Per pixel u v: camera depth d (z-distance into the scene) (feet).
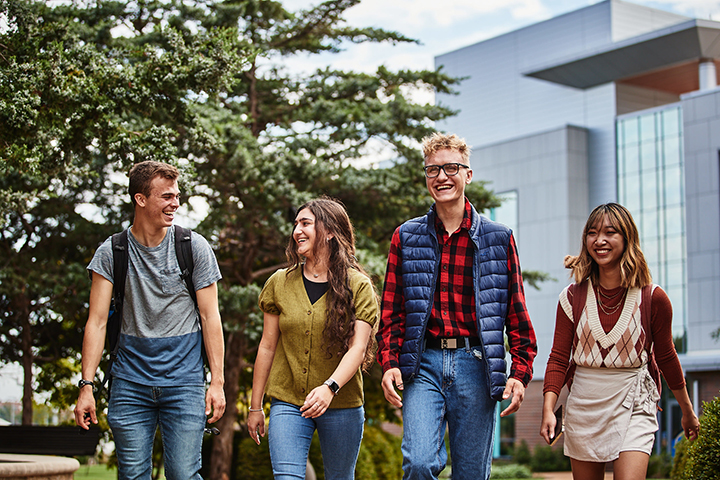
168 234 14.08
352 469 14.84
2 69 23.34
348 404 14.38
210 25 46.65
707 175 111.65
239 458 51.78
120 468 13.83
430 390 13.91
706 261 110.11
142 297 13.85
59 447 32.86
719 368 90.89
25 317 50.60
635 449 13.97
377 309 14.55
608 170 126.52
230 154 44.83
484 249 14.12
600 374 14.55
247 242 53.36
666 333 14.51
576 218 127.13
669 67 126.52
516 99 153.28
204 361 14.35
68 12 44.19
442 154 14.25
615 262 14.62
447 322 13.98
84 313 51.34
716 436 18.90
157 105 28.50
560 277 125.90
